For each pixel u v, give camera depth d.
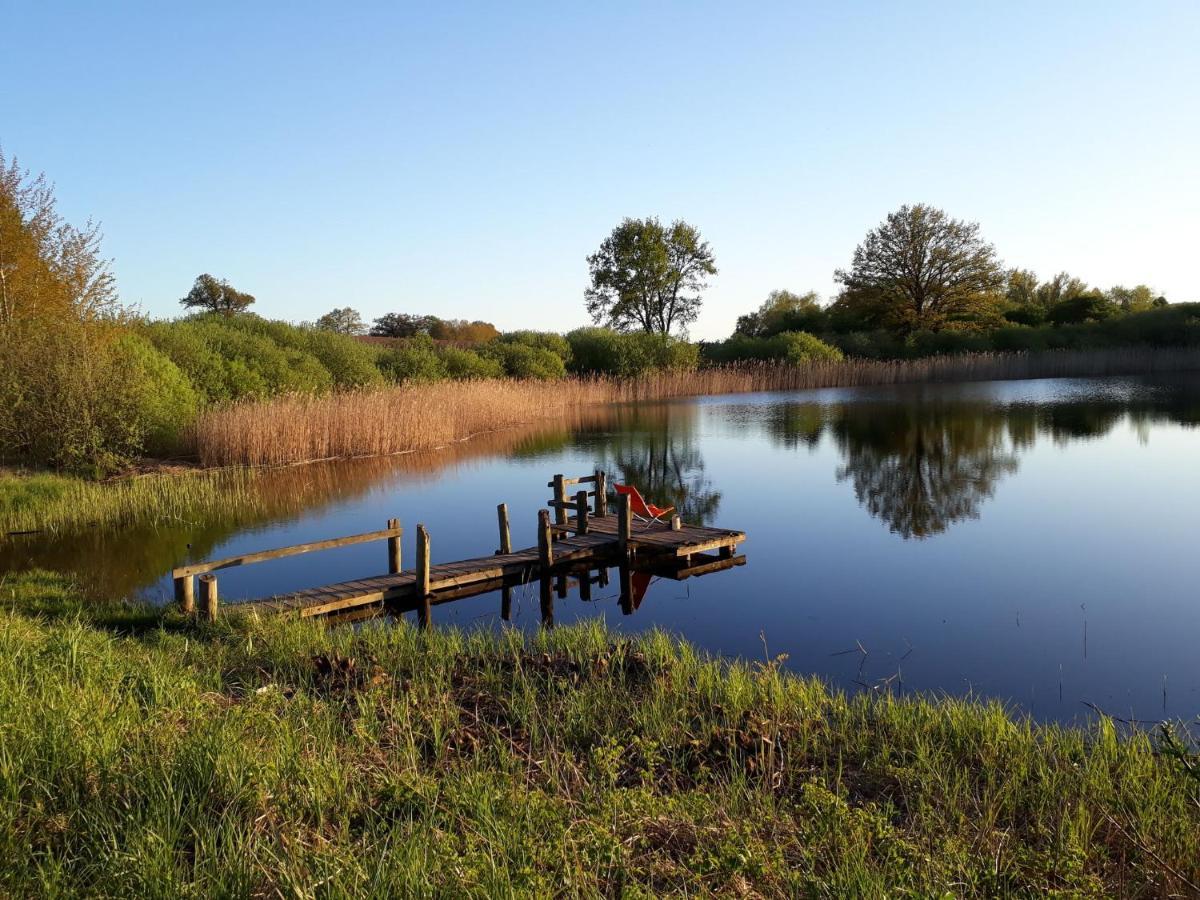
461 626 9.47
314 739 5.24
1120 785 4.88
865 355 55.78
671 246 62.31
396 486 18.73
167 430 21.28
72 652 6.43
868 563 11.93
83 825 4.08
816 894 3.65
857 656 8.27
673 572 11.77
